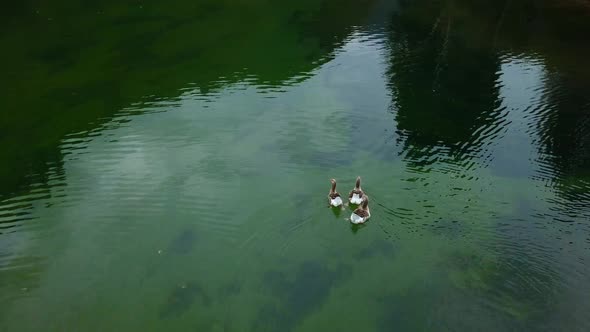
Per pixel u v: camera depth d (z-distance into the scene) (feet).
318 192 59.62
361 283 47.16
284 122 76.59
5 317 45.57
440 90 86.84
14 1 125.59
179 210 58.49
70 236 55.26
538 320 41.93
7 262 51.72
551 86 88.02
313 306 45.44
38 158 68.13
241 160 67.10
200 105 81.82
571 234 52.31
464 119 77.66
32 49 100.32
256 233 54.03
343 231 53.26
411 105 81.71
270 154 68.39
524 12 124.77
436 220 54.44
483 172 63.87
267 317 44.65
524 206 57.11
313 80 90.43
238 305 46.06
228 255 51.78
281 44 105.81
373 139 71.72
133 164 66.95
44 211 58.85
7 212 58.54
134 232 55.67
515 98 84.28
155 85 88.07
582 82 89.35
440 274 47.29
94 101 82.53
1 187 62.49
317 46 104.99
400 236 52.11
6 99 82.28
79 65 94.58
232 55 100.27
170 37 107.96
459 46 105.09
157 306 46.52
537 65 96.22
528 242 51.08
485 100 83.82
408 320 43.21
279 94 85.30
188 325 44.45
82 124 75.97
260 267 49.96
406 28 114.42
